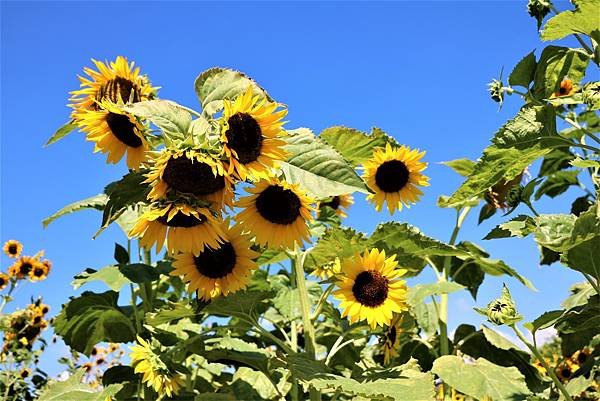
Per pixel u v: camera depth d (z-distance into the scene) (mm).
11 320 3201
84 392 1629
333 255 1499
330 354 1465
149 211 1184
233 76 1286
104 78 1437
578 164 1395
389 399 1193
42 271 3426
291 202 1293
